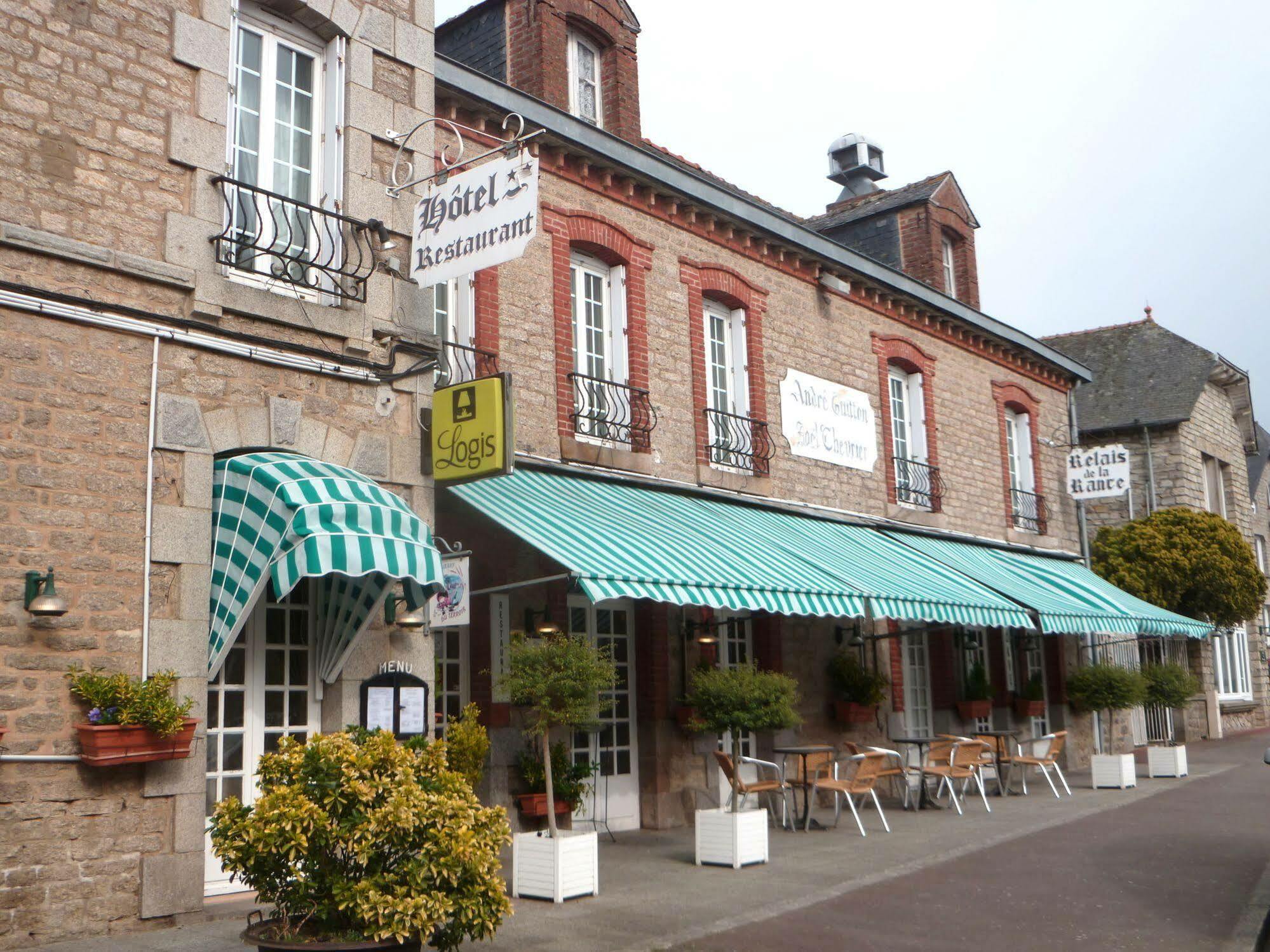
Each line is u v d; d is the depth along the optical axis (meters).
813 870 9.44
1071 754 19.00
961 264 18.80
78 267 7.07
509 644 10.22
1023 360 19.23
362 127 8.77
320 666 8.23
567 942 7.02
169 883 6.96
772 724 10.53
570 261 11.98
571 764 11.06
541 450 11.12
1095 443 25.55
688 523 11.05
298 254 8.52
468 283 10.83
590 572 8.35
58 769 6.64
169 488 7.32
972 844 10.71
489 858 5.48
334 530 7.04
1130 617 15.50
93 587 6.91
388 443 8.55
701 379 13.04
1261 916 7.73
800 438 14.23
